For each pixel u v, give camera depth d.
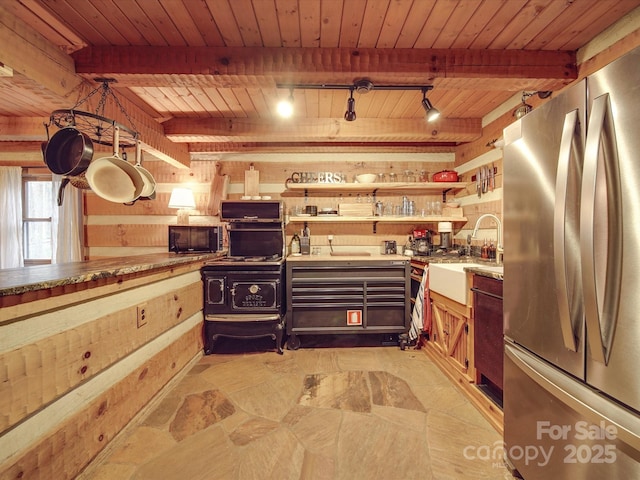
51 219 3.54
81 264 1.79
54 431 1.18
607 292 0.85
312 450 1.51
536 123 1.15
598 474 0.90
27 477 1.06
